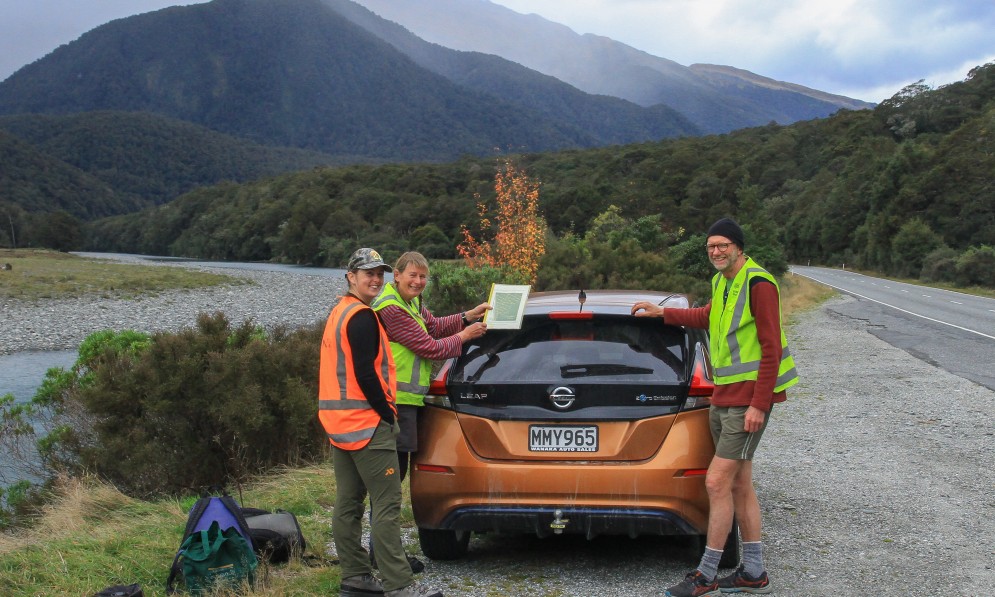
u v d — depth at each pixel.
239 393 7.45
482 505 4.30
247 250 142.50
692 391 4.26
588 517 4.20
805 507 5.86
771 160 143.62
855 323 22.08
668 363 4.37
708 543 4.11
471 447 4.36
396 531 3.98
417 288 4.54
